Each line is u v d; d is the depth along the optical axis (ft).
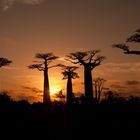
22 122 61.00
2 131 54.70
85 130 53.83
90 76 106.73
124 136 49.67
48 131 54.49
